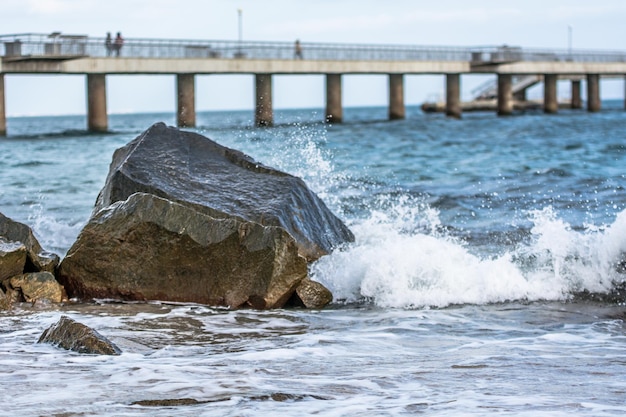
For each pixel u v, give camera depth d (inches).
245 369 388.8
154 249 561.3
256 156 1085.8
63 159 1581.0
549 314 531.2
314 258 619.8
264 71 2891.2
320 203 678.5
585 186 1028.5
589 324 503.2
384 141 2087.8
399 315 532.1
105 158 1605.6
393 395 344.5
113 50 2625.5
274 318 520.4
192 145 682.2
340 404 331.9
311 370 388.2
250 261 550.9
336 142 2058.3
